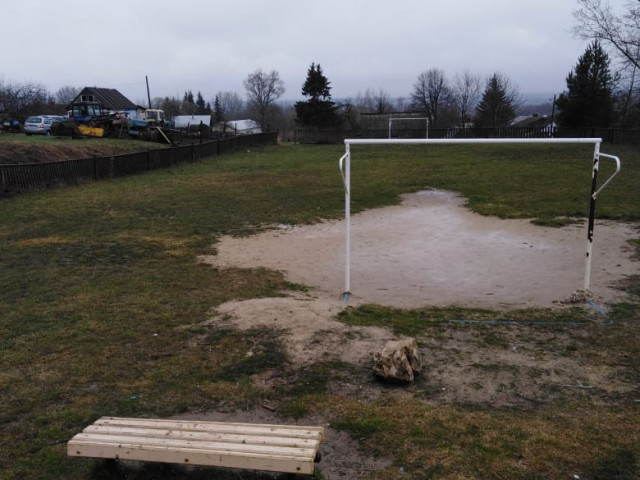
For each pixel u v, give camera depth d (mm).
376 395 4590
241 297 7637
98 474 3520
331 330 5988
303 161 30000
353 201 16625
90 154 25516
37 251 10453
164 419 4039
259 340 5758
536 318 6738
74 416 4258
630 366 5191
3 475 3508
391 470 3514
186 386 4789
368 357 5344
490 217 13836
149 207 15508
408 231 12617
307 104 56281
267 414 4305
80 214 14328
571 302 7336
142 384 4832
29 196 17016
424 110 69938
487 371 5094
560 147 35125
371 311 7000
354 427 4055
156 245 11094
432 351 5590
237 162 29266
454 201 16312
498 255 10297
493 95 61406
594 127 41812
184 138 44125
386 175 22812
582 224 12594
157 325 6387
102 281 8438
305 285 8508
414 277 8977
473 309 7230
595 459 3619
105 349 5656
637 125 43438
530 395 4602
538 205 14953
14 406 4445
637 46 30875
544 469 3506
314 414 4277
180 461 3174
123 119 36875
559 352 5566
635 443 3816
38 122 36812
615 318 6641
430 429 4000
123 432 3480
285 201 16719
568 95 45375
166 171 24625
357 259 10164
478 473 3463
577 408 4363
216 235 12156
